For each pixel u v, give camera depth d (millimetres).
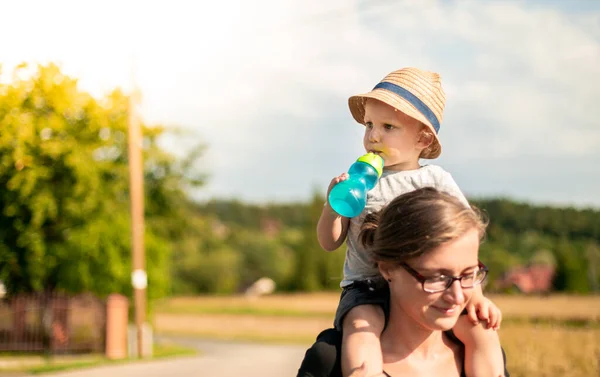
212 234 26703
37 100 19406
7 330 20234
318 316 52812
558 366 10320
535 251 63656
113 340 20156
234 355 20766
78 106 20016
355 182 1947
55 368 15727
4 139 19125
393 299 1837
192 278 84688
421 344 1849
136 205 20406
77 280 20844
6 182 20062
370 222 1909
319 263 82188
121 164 22000
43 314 20422
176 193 23938
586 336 11477
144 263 23016
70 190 20266
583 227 60469
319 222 2084
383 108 2113
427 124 2072
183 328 41656
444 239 1682
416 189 1926
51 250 20562
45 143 19109
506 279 53938
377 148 2115
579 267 56281
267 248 95188
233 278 88438
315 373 1832
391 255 1743
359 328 1835
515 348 11102
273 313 56938
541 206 65750
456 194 2107
